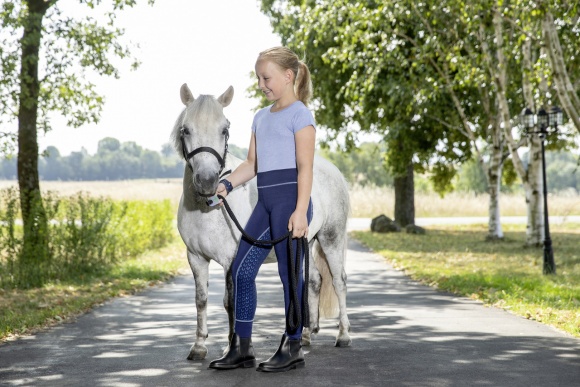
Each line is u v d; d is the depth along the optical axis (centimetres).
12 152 1523
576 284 1124
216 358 560
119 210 1644
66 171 15162
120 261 1543
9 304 937
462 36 1995
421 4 1844
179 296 1030
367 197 4409
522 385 470
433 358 558
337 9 1836
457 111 2347
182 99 509
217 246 515
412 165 3000
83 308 888
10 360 564
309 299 616
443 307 880
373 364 534
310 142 472
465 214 4606
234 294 499
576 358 559
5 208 1259
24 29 1402
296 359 508
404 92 2131
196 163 475
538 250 1892
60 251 1320
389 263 1573
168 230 2267
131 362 549
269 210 479
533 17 1327
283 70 479
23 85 1387
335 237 605
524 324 737
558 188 10606
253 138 504
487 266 1467
